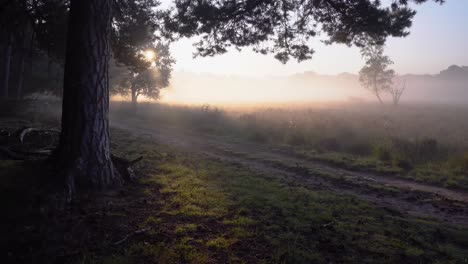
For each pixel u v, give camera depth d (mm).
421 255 4227
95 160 6121
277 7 10422
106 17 6254
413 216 6066
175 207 5609
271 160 11367
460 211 6496
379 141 13992
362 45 10625
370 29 9328
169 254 3826
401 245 4484
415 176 9336
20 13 11922
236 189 6992
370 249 4309
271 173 9359
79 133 5973
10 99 18453
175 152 12055
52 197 4992
